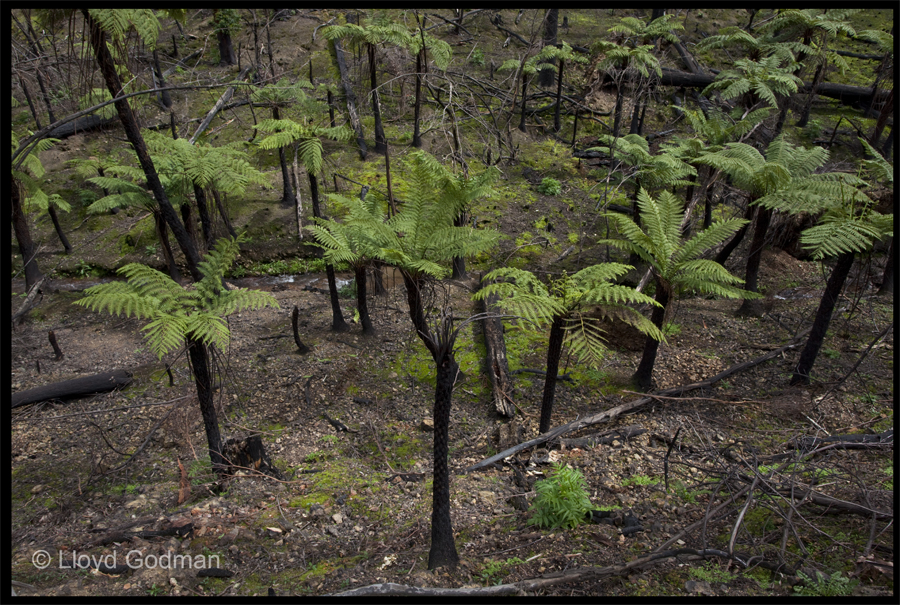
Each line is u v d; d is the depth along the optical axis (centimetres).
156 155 881
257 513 521
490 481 588
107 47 514
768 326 902
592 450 635
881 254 1038
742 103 1369
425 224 684
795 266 1077
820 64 1365
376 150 1509
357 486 583
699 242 683
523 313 527
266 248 1262
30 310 1059
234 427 716
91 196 1338
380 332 945
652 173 977
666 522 488
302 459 655
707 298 1042
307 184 1395
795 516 478
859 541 434
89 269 1225
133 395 793
